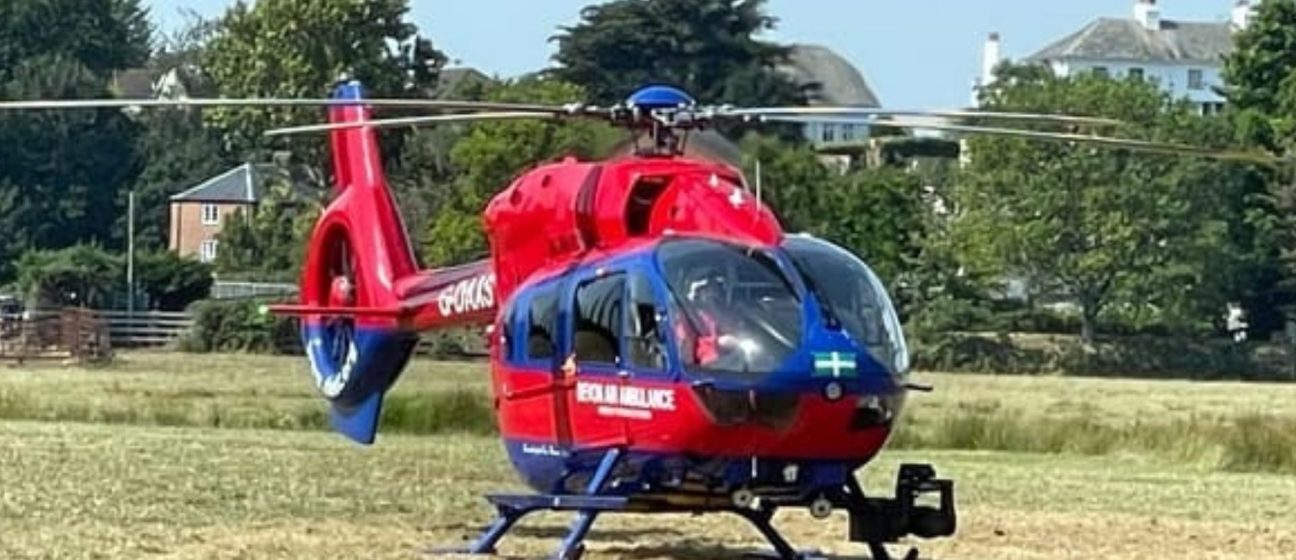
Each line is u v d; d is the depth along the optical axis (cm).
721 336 1598
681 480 1653
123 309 8725
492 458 2984
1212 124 9075
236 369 6331
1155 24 16962
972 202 8794
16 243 11106
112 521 1973
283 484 2436
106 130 11475
